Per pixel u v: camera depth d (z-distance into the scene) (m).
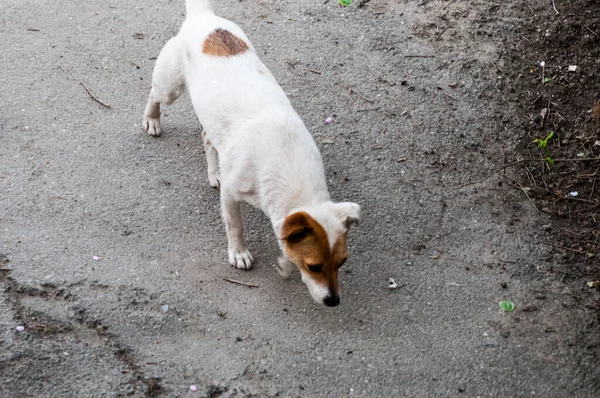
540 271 2.51
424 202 2.63
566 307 2.44
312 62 2.96
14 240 2.44
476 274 2.49
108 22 3.02
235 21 3.06
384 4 3.18
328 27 3.08
